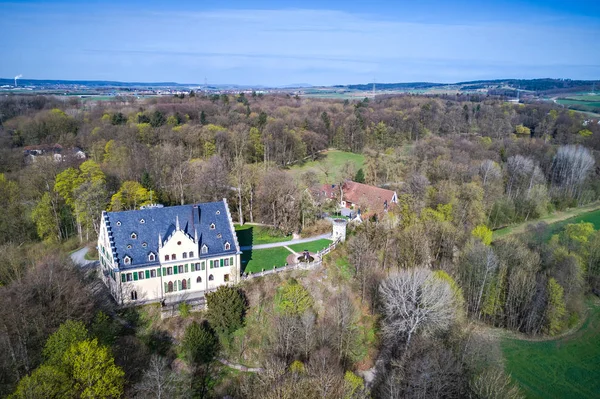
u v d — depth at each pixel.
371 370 81.00
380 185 162.50
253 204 132.00
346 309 84.50
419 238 103.12
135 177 141.75
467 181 149.75
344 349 82.44
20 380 63.75
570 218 161.50
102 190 119.62
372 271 97.06
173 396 67.75
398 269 95.44
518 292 98.81
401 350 80.12
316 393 64.12
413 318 81.38
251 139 189.12
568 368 86.94
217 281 93.88
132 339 78.00
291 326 79.50
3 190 124.50
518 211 155.00
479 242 106.19
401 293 82.12
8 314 72.56
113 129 184.25
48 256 94.94
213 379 77.44
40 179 128.12
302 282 92.94
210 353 79.62
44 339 73.56
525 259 105.50
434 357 69.50
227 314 82.19
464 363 74.31
